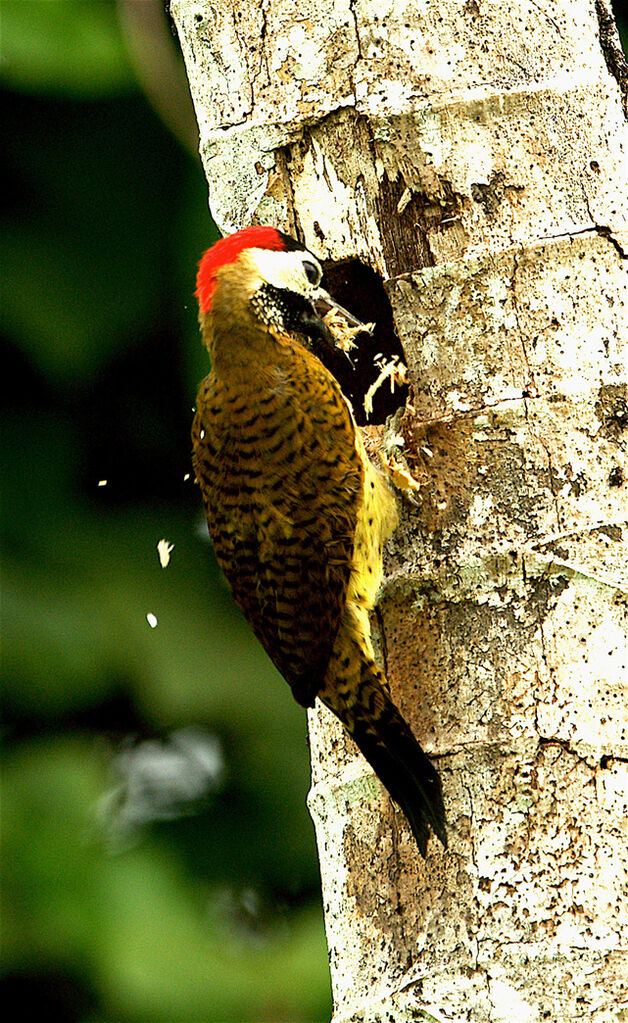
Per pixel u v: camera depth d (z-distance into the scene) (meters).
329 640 9.38
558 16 9.81
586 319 9.26
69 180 16.25
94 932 14.40
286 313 10.17
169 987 14.11
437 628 9.16
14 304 15.88
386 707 9.13
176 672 15.41
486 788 8.80
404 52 9.59
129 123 16.34
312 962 14.24
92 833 15.08
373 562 9.41
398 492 9.39
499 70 9.55
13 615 15.32
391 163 9.53
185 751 16.08
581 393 9.16
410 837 9.00
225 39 10.09
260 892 15.51
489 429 9.21
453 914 8.69
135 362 16.64
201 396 10.23
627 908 8.52
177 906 14.81
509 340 9.26
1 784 15.07
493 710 8.91
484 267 9.31
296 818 15.44
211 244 15.90
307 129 9.80
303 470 9.70
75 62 15.37
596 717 8.79
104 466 16.61
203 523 16.53
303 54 9.80
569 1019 8.39
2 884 14.56
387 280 9.52
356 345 10.84
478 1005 8.50
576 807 8.69
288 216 9.95
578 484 9.09
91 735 15.90
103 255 16.20
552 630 8.94
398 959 8.84
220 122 10.13
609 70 10.62
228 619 15.93
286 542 9.62
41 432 16.38
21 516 16.00
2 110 16.20
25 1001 14.56
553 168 9.44
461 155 9.44
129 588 15.82
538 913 8.56
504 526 9.11
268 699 15.57
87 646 15.40
